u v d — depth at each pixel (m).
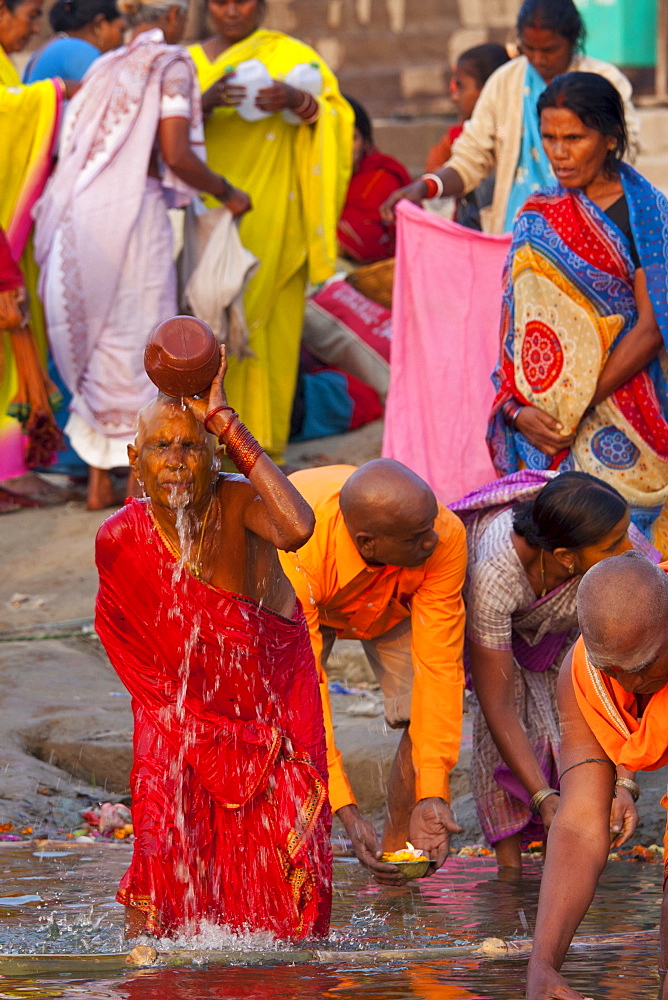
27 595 18.77
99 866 10.90
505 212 17.86
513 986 7.48
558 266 13.38
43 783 13.18
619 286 13.35
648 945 8.38
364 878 10.89
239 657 8.74
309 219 21.58
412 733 10.62
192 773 8.91
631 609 6.92
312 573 10.34
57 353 20.52
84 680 15.91
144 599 8.70
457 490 17.41
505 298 13.88
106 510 21.42
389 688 11.58
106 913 9.31
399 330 17.73
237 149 21.27
